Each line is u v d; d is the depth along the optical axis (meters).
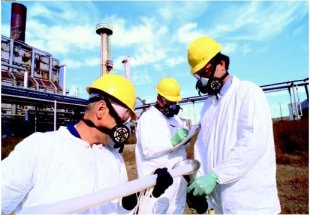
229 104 1.94
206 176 1.77
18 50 25.45
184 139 2.61
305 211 3.87
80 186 1.12
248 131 1.70
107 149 1.41
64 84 30.22
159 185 1.44
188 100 12.83
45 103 14.99
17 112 21.58
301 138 8.73
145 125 2.86
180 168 1.79
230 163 1.70
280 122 10.11
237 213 1.75
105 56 27.38
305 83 11.77
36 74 27.45
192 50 2.07
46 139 1.13
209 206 2.08
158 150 2.76
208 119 2.15
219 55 2.00
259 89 1.84
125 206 1.48
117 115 1.28
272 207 1.72
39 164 1.08
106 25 27.55
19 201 1.06
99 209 1.25
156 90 3.11
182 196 2.86
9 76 23.19
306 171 6.24
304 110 13.66
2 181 1.00
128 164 9.53
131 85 1.42
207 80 2.02
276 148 8.73
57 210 0.93
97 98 1.29
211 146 2.02
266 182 1.73
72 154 1.16
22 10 29.45
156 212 2.64
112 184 1.31
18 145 1.10
